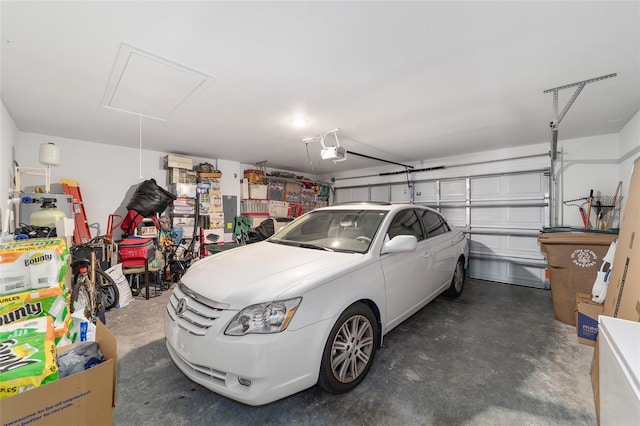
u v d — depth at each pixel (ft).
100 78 8.46
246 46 6.84
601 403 4.42
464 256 13.94
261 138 15.40
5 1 5.26
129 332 9.46
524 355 8.00
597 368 6.01
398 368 7.28
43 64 7.65
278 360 5.06
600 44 6.60
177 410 5.75
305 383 5.41
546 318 10.99
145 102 10.31
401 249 7.55
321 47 6.88
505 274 17.58
